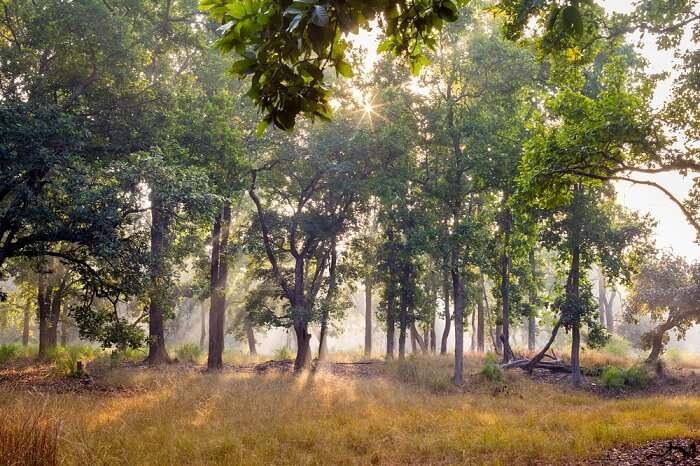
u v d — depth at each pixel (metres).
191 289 28.62
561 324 23.38
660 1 9.40
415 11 2.46
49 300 28.86
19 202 14.12
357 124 24.23
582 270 24.56
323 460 8.60
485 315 47.62
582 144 10.00
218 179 19.38
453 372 23.88
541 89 22.23
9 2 16.31
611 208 23.30
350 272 30.50
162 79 20.20
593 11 9.62
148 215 21.55
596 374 24.81
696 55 9.54
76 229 14.25
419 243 22.20
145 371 21.73
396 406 14.55
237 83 25.72
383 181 23.62
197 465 8.08
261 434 10.20
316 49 2.05
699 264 26.38
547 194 11.36
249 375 21.92
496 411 14.51
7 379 17.92
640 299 27.20
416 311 31.33
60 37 15.94
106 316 17.19
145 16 18.81
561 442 9.45
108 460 7.89
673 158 9.79
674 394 19.73
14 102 14.22
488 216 23.05
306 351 25.08
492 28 23.94
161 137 17.92
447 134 22.86
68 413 10.98
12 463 6.68
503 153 20.06
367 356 32.91
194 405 13.38
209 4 2.02
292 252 25.89
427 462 8.73
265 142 24.16
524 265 30.06
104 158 17.48
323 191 26.92
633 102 9.79
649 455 8.18
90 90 17.45
